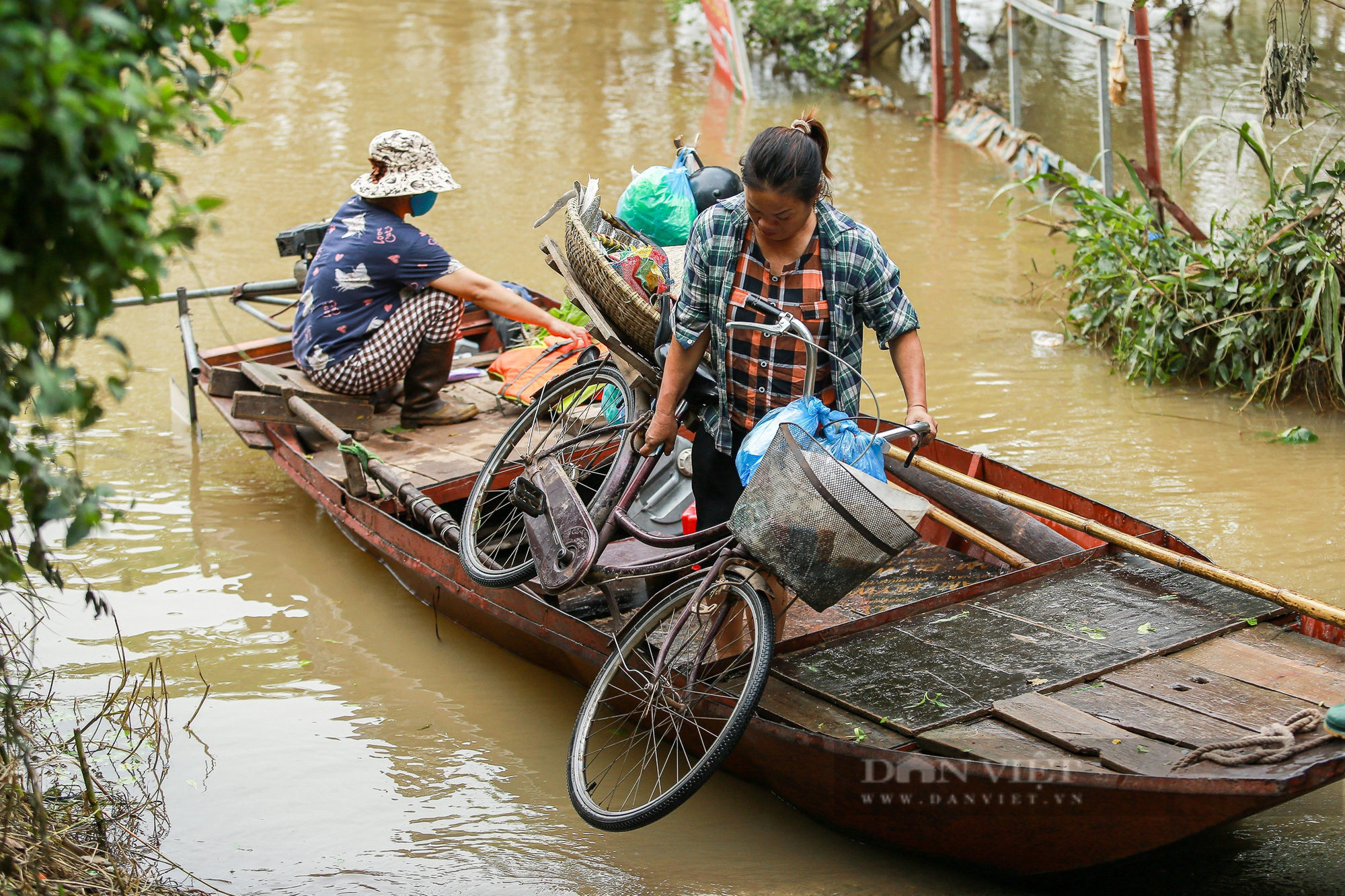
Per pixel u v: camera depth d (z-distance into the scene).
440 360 6.01
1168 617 3.92
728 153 11.68
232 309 8.30
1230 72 14.07
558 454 4.44
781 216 3.28
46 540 5.64
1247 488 5.88
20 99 1.73
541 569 4.09
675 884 3.56
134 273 2.50
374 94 13.56
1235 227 7.74
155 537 5.73
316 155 11.41
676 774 4.13
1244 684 3.48
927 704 3.51
